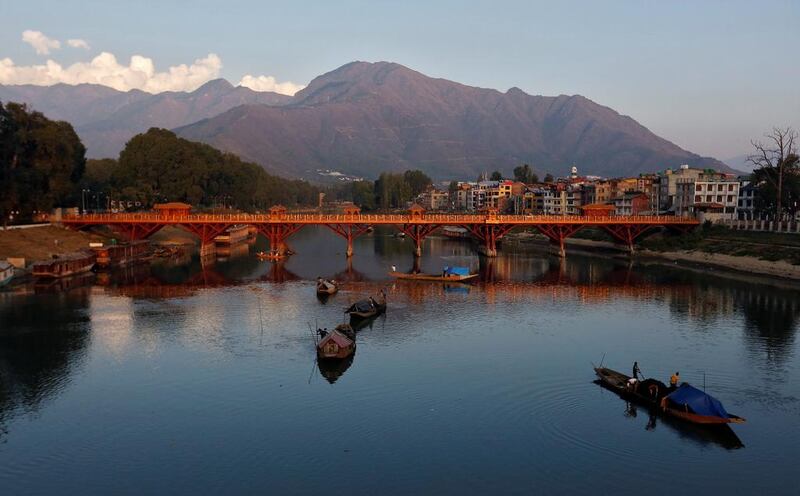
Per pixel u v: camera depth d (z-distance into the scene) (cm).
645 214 17775
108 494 3173
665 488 3241
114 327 6375
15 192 10544
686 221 13612
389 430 3884
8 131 10875
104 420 4031
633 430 3891
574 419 4066
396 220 13088
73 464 3472
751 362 5294
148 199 16925
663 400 4078
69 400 4366
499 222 13138
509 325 6638
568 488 3234
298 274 10556
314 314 7106
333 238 19625
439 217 13388
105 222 12781
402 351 5591
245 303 7738
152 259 12588
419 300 8106
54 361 5222
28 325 6425
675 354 5531
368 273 10769
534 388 4619
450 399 4391
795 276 9862
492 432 3862
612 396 4462
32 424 3972
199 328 6375
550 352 5578
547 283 9638
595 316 7100
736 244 12044
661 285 9412
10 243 10431
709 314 7206
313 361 5262
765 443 3731
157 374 4912
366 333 6262
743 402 4369
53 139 11838
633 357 5438
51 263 9419
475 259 13138
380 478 3319
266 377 4847
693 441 3750
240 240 17388
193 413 4144
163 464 3466
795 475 3375
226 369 5038
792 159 14038
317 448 3647
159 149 17475
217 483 3269
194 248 15188
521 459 3525
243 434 3828
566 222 13175
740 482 3303
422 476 3338
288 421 4012
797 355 5494
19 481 3297
